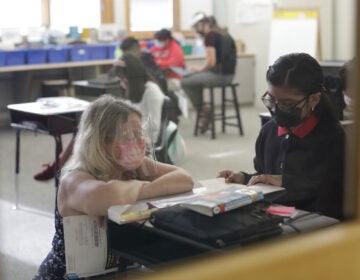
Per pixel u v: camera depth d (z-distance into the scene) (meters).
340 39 1.53
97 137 1.50
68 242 1.42
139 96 2.85
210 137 2.98
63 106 2.67
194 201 1.30
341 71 1.31
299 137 1.53
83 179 1.47
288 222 1.25
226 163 2.43
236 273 0.85
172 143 2.48
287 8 3.03
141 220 1.31
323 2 2.29
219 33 3.49
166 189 1.49
